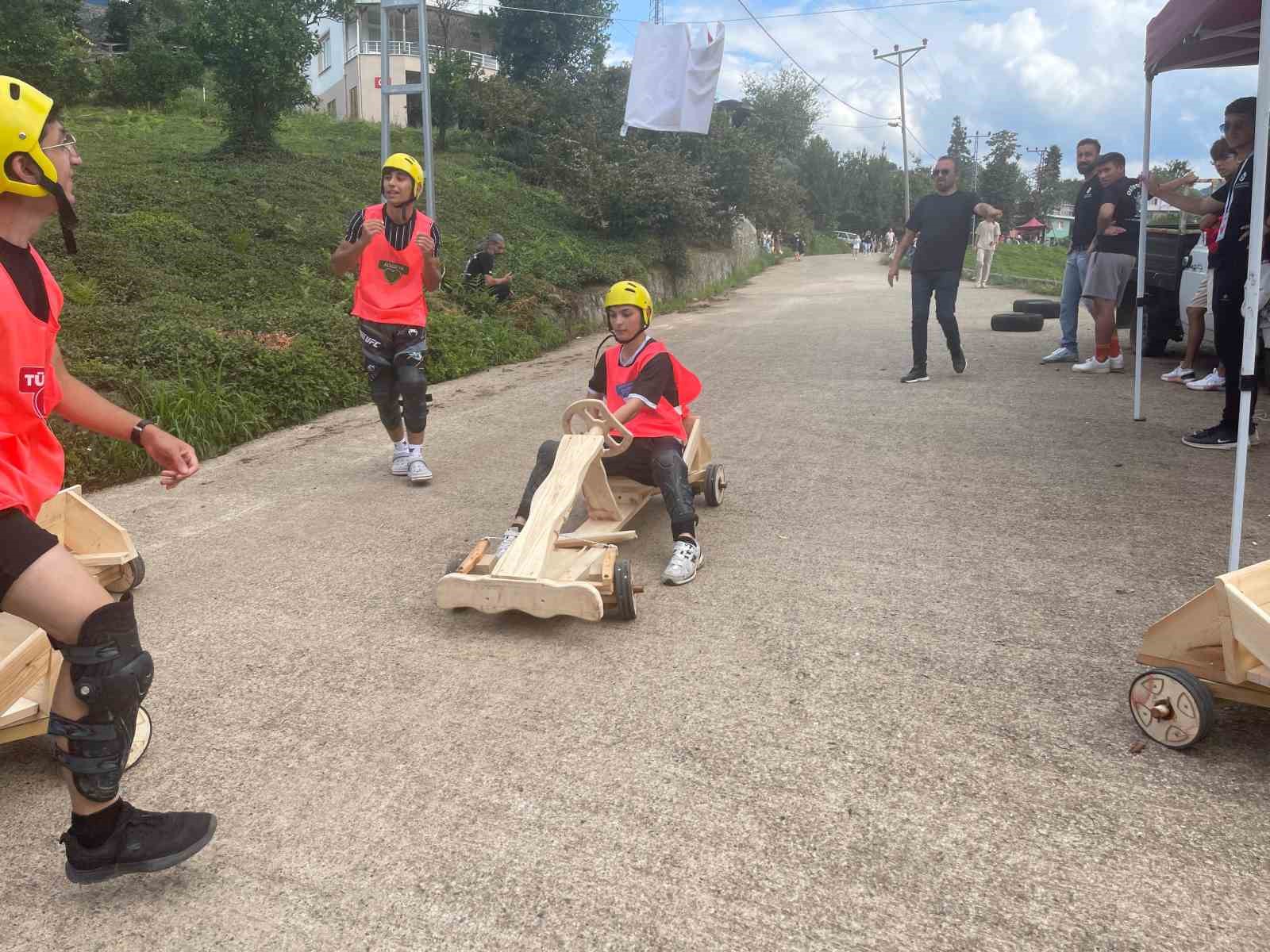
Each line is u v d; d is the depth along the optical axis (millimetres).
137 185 14086
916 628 3738
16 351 2027
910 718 3051
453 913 2211
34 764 2908
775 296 21281
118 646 2064
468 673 3439
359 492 5949
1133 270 9703
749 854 2395
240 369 8008
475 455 6883
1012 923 2139
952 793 2643
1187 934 2092
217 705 3225
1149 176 6797
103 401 2486
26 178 2057
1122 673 3322
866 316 15211
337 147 22797
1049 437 6727
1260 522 4816
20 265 2125
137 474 6449
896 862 2357
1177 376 8555
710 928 2141
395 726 3068
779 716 3086
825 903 2217
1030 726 2988
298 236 13320
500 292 13461
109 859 2178
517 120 25609
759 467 6262
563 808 2602
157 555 4793
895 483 5785
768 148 30094
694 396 4980
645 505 5363
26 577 2010
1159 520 4918
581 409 4508
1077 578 4191
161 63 25844
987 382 8820
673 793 2664
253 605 4121
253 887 2320
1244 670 2727
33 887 2344
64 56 24453
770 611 3947
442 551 4828
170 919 2219
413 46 36844
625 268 17969
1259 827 2451
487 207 19656
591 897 2250
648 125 13078
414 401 6066
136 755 2838
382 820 2570
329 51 41688
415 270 6090
